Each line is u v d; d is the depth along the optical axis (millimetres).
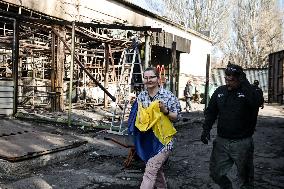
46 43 17094
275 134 11539
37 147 6793
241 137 4277
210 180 5922
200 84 33531
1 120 10109
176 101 4195
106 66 17141
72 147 7406
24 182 5328
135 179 5777
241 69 4242
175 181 5789
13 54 11312
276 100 29344
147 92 4266
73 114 13742
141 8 25969
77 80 18422
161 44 21031
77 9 19953
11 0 15281
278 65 28844
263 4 50594
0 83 10984
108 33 20375
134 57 9992
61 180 5566
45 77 18547
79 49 16734
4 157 5938
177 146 8727
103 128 10031
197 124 13422
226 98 4328
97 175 5875
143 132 4078
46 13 17672
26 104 15562
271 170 6793
